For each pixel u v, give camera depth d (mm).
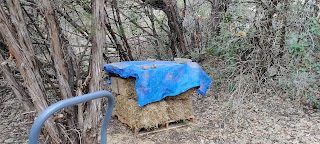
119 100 3387
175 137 3039
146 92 2875
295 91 3803
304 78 3510
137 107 3010
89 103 1891
